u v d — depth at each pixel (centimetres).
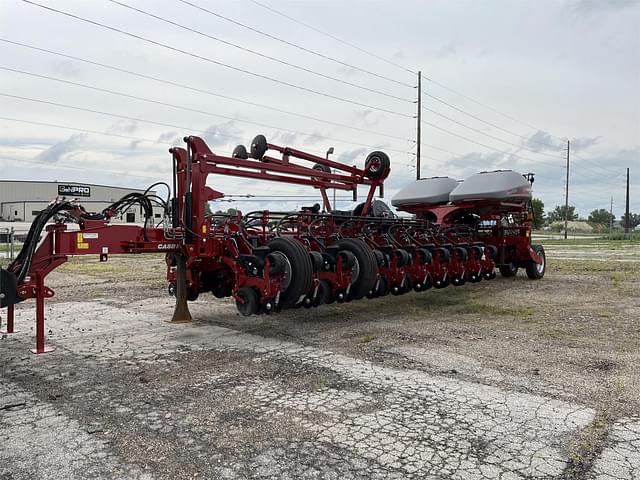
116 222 753
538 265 1335
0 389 459
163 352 584
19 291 568
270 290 661
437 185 1305
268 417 390
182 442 348
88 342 632
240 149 793
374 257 791
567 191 5669
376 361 543
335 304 915
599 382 471
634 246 3419
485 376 490
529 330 696
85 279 1305
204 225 703
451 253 1027
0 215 5922
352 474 304
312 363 537
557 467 311
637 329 701
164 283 1220
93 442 348
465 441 347
